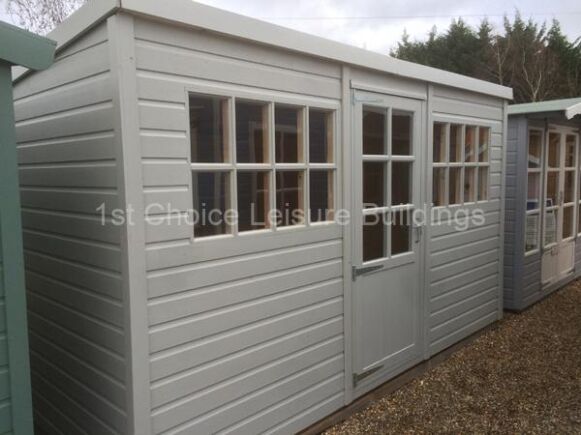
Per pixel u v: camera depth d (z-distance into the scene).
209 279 2.53
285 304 2.95
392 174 3.78
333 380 3.33
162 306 2.33
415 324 4.10
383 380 3.79
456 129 4.51
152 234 2.28
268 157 2.80
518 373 4.19
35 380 3.15
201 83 2.44
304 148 3.01
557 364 4.36
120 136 2.16
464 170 4.64
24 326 2.04
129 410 2.26
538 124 5.79
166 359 2.36
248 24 2.58
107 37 2.19
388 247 3.74
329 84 3.16
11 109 1.97
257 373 2.80
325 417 3.30
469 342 4.87
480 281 5.00
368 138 3.53
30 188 3.04
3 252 1.97
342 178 3.30
